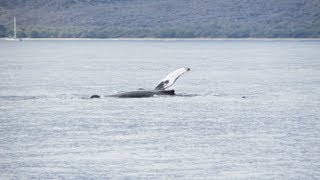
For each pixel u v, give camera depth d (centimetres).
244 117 14788
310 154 11088
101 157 11012
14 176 9944
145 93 17950
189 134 12825
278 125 13750
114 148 11650
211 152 11306
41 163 10650
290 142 12006
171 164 10556
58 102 17450
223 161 10712
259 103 17112
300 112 15550
